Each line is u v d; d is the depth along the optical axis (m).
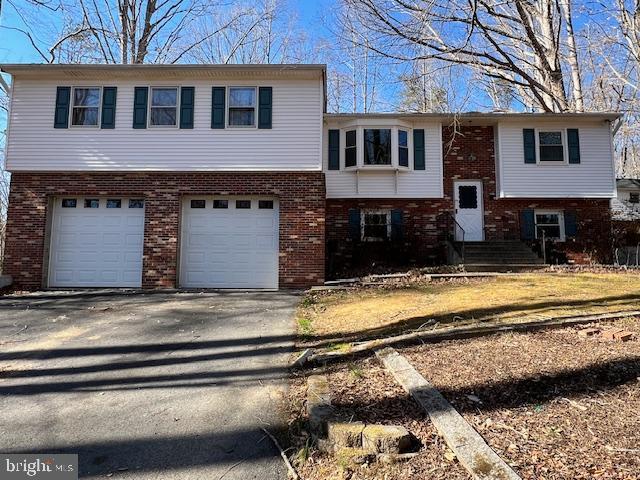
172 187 11.80
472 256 13.48
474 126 15.22
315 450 3.18
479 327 5.70
